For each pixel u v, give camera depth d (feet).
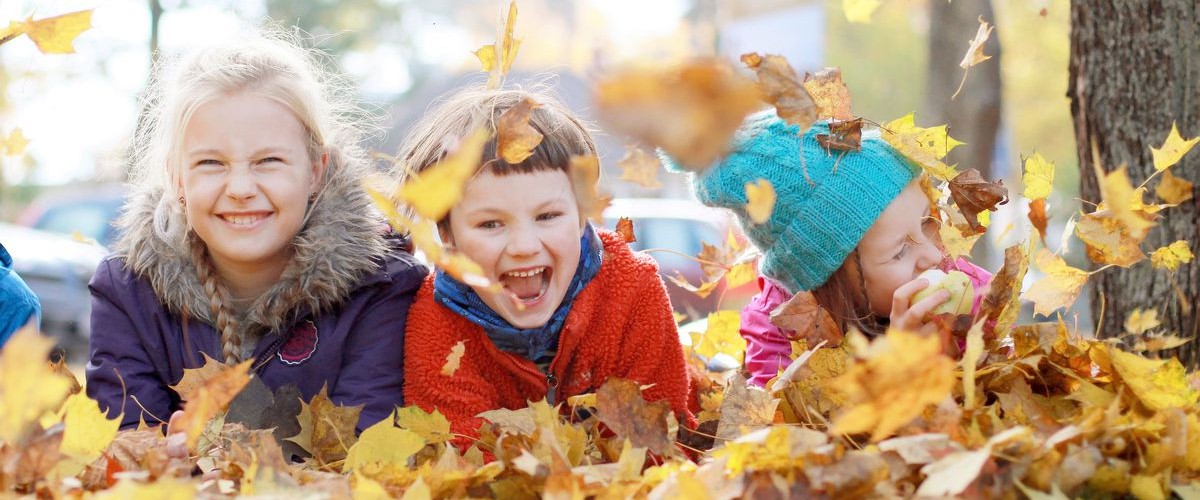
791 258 7.11
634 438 5.70
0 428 4.23
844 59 60.90
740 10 59.93
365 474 5.24
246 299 7.52
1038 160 6.41
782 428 4.71
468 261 4.39
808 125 5.02
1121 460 4.84
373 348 7.34
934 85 24.50
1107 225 6.08
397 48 71.31
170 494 4.10
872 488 4.51
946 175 6.65
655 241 23.24
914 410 4.08
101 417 5.25
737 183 6.99
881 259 6.96
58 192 37.58
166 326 7.39
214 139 6.87
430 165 6.95
